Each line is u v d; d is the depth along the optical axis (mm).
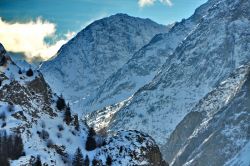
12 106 154750
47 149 153250
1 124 149875
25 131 151875
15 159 145000
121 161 160375
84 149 162500
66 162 155875
